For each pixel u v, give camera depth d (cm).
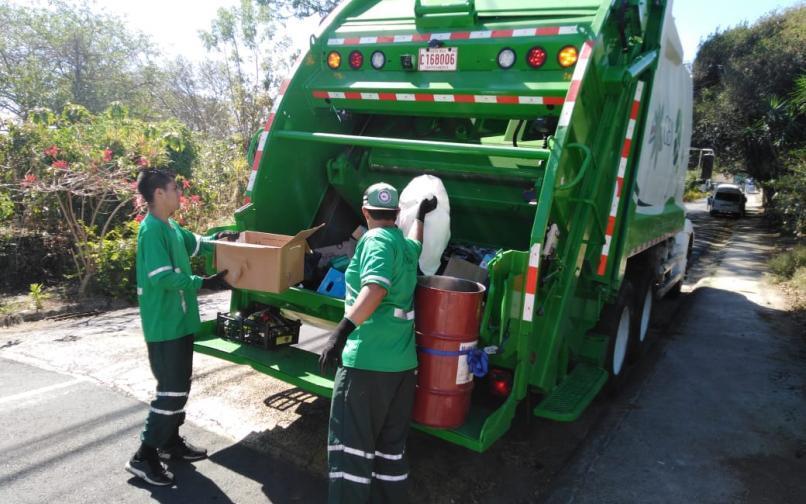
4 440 354
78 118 890
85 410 396
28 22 2503
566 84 344
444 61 380
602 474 360
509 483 345
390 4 429
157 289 311
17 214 734
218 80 2461
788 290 973
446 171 416
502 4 384
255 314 385
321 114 440
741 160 2484
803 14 2433
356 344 264
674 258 723
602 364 423
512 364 314
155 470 317
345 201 475
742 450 397
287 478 330
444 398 282
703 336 684
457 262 352
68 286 701
